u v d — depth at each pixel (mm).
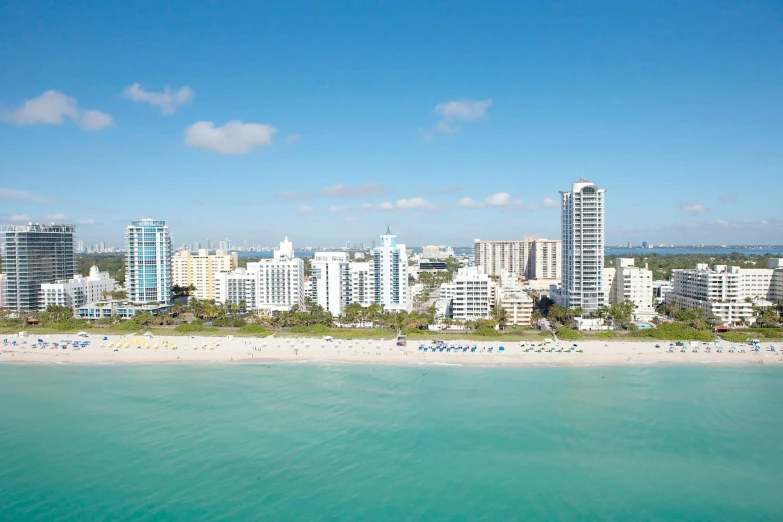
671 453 140125
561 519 111438
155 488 122938
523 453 140250
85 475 129125
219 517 111625
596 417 164375
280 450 141875
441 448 143000
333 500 117750
